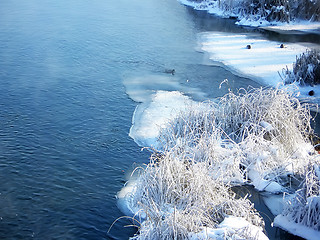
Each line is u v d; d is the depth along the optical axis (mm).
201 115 10328
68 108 11883
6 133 10336
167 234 6438
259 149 9078
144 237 6500
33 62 15492
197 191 7395
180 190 7555
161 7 27797
